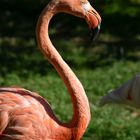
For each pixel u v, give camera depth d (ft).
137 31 77.82
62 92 49.49
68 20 81.46
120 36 75.41
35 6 86.94
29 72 58.44
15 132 22.76
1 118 22.81
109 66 62.80
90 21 23.79
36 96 24.30
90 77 56.90
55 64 24.03
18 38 74.38
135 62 64.90
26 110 23.15
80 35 75.66
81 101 23.79
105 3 85.35
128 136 38.50
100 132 38.52
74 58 65.21
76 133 23.75
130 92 34.50
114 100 35.14
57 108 43.50
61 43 71.92
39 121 23.09
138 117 43.96
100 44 71.67
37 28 24.03
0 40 73.31
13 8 87.04
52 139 23.49
